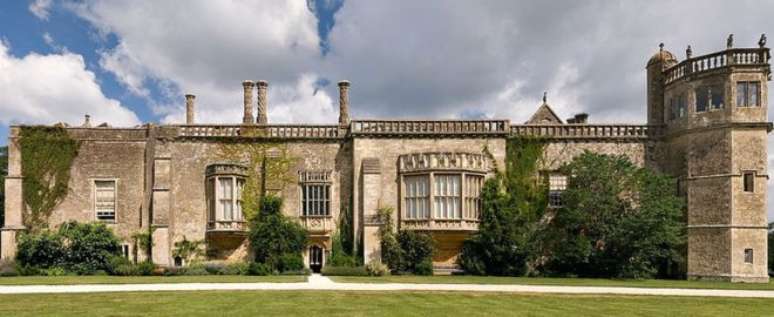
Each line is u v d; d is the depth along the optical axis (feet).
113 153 125.59
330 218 123.13
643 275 112.98
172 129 125.08
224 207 122.21
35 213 122.93
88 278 96.68
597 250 115.55
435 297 67.26
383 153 123.03
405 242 117.70
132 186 124.98
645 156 125.18
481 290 76.43
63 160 124.98
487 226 117.50
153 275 109.29
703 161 113.39
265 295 67.41
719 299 69.72
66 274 111.65
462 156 118.93
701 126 113.29
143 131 126.62
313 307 57.16
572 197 116.26
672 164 121.80
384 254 117.80
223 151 125.18
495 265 117.60
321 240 124.06
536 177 125.29
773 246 175.11
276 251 118.42
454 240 120.98
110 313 52.70
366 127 123.34
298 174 124.98
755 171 109.19
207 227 123.03
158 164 122.01
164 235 119.85
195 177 124.47
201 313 52.70
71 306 57.47
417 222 118.93
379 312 54.13
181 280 91.15
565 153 126.00
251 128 125.90
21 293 70.03
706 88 113.60
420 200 120.06
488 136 123.44
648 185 112.98
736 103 109.81
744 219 108.58
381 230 118.11
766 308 61.77
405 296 67.92
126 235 123.65
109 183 125.29
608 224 114.01
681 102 119.03
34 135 124.67
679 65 119.03
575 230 119.44
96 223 119.85
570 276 115.34
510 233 116.37
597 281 98.37
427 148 123.34
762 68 109.50
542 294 72.43
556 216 123.65
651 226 108.47
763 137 109.50
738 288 86.28
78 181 124.77
